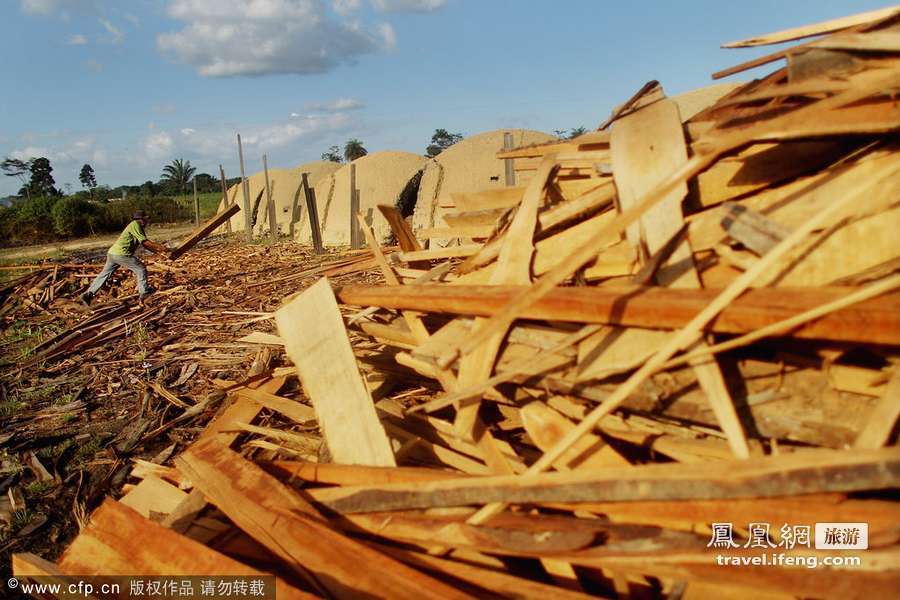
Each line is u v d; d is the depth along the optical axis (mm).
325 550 2410
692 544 1885
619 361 2410
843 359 2195
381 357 4312
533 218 3125
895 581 1594
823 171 2596
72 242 31188
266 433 3941
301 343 3488
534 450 3029
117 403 5785
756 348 2383
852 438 1984
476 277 3469
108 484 4121
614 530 2053
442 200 4457
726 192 2662
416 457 3252
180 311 9727
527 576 2326
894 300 1917
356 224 17953
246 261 15992
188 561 2449
